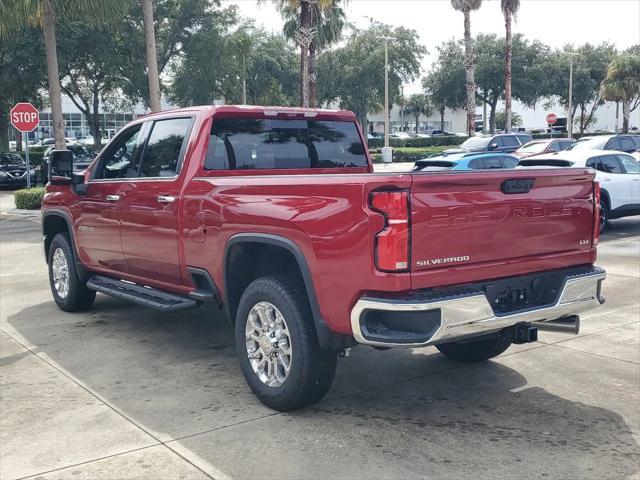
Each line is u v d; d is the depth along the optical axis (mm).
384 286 3900
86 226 6852
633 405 4766
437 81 63562
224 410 4727
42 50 30406
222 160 5574
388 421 4512
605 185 13961
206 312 7598
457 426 4418
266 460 3945
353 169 6375
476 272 4164
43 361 5887
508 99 43688
